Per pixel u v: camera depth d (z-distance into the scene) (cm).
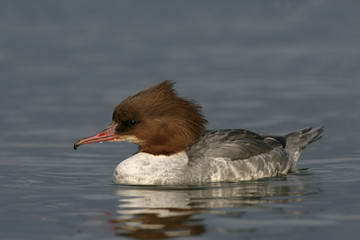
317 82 2281
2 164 1408
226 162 1237
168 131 1214
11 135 1689
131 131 1212
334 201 1030
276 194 1094
